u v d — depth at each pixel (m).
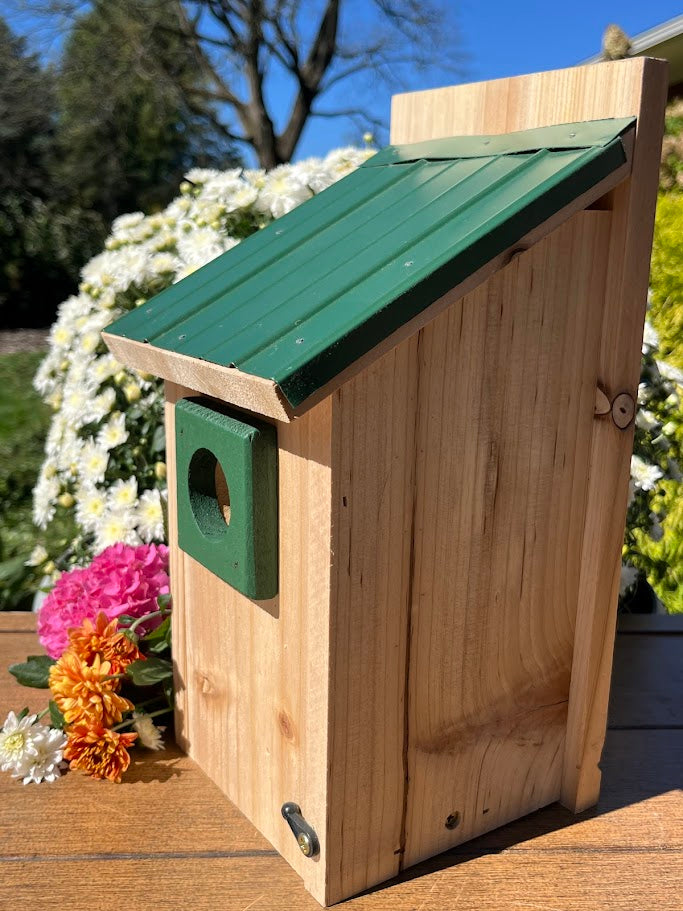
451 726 1.00
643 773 1.20
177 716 1.25
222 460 0.96
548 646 1.07
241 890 0.97
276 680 0.99
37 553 2.18
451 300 0.83
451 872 1.00
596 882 0.98
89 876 0.98
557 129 0.98
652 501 2.02
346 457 0.84
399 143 1.23
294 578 0.92
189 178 2.18
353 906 0.94
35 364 7.58
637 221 0.95
